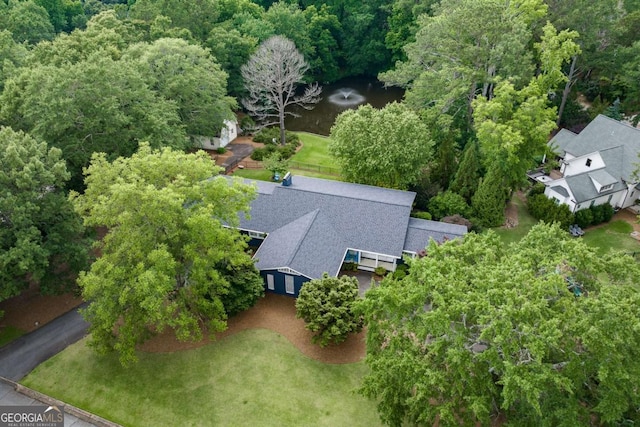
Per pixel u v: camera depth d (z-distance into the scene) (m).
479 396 21.61
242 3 78.06
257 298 34.78
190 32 65.62
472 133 52.19
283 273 35.12
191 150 58.53
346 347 32.41
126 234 29.41
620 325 19.66
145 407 28.62
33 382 30.27
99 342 30.03
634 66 58.22
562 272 25.27
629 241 43.16
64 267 37.44
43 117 37.94
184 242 30.66
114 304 28.20
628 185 46.62
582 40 58.72
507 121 43.62
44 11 74.25
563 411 20.92
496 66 50.28
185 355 31.78
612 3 59.31
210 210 29.52
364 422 27.73
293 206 40.88
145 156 32.34
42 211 33.41
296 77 60.78
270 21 76.81
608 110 59.78
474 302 21.08
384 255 37.56
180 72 51.09
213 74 52.97
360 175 45.16
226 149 59.91
